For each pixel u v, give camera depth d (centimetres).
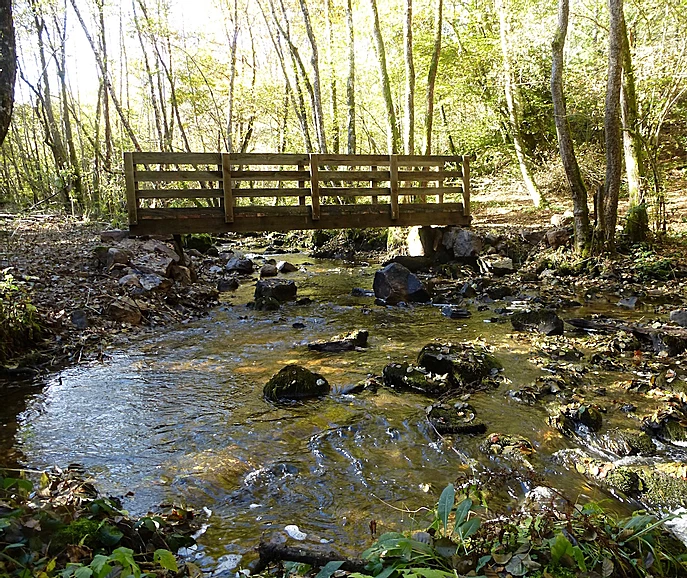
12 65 436
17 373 557
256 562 271
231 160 968
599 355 590
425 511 321
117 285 825
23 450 403
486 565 205
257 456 396
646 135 1165
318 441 420
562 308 831
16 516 219
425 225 1180
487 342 669
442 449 404
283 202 2102
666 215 1230
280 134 2291
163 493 343
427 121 1421
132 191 922
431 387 514
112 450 404
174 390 528
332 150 1972
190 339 708
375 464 385
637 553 218
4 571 190
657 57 1155
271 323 794
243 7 2431
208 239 1458
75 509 255
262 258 1495
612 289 930
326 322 801
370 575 204
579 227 1060
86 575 179
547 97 1766
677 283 930
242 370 586
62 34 1758
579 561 199
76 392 521
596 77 1473
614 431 415
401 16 1822
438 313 846
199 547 286
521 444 398
